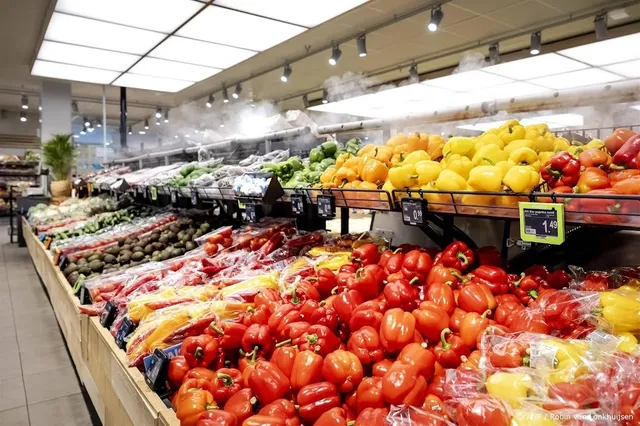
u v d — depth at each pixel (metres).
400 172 1.74
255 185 2.52
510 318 1.45
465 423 1.05
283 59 8.62
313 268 2.25
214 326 1.71
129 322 2.10
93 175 8.45
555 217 1.22
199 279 2.62
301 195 2.37
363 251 2.05
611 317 1.22
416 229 2.45
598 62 7.16
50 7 5.54
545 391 1.05
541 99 2.21
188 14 5.57
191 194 3.67
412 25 6.77
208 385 1.50
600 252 1.73
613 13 5.91
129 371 1.84
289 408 1.31
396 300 1.56
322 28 6.92
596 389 1.02
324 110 11.09
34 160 13.38
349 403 1.35
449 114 2.61
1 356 3.73
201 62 7.67
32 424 2.74
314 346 1.47
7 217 14.30
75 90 11.60
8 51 8.23
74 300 2.99
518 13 6.25
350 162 2.12
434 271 1.68
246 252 2.88
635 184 1.14
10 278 6.35
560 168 1.36
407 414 1.14
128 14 5.59
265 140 4.11
